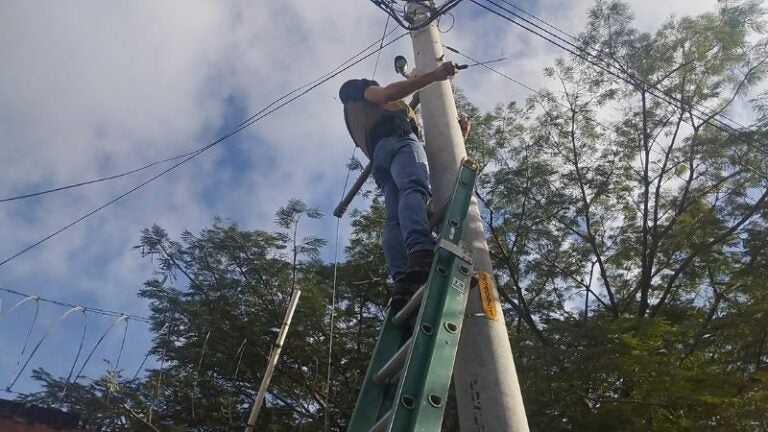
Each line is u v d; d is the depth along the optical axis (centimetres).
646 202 1558
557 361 907
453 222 350
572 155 1619
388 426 272
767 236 1200
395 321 365
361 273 1464
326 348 1335
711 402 895
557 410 887
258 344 1330
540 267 1551
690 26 1548
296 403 1372
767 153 1404
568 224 1586
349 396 1316
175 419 1236
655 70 1549
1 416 1064
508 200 1548
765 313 1009
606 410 890
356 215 1559
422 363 294
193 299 1376
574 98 1622
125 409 1131
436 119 437
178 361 1281
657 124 1588
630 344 899
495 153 1605
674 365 935
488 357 321
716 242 1390
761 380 924
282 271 1441
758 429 880
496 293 349
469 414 311
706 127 1521
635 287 1531
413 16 555
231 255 1441
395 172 408
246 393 1341
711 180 1502
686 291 1469
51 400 1117
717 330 1038
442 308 311
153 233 1408
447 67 413
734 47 1514
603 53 1516
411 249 366
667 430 896
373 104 444
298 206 1514
